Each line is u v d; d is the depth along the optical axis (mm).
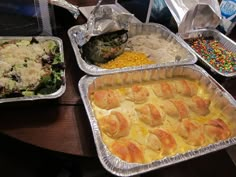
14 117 674
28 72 741
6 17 886
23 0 871
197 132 727
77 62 840
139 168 571
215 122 766
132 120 747
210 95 865
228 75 915
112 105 762
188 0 1109
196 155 630
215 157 959
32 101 684
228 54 1102
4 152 817
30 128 656
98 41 903
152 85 879
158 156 664
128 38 1067
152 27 1113
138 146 666
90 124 642
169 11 1128
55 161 860
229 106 796
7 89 687
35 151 840
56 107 725
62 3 967
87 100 705
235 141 683
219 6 1204
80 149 635
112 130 678
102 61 919
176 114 776
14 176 771
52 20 974
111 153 596
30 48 834
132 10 1146
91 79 785
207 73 895
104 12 914
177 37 1073
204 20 1169
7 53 796
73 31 976
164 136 695
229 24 1195
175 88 871
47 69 769
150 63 958
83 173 859
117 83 850
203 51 1096
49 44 869
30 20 919
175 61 921
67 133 664
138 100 799
